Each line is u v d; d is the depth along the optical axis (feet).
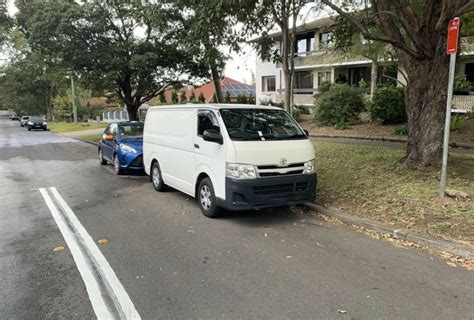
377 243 16.87
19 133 120.37
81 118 210.18
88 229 19.77
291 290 12.62
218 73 52.80
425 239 16.24
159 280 13.58
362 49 45.44
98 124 146.20
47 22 53.36
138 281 13.53
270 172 19.86
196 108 23.54
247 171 19.33
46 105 214.48
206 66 57.00
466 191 20.51
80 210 23.79
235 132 20.38
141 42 56.95
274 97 104.12
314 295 12.25
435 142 24.88
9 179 35.53
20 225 20.66
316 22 81.56
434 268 14.10
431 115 24.64
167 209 23.66
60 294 12.63
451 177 22.91
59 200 26.63
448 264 14.40
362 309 11.34
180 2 27.94
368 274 13.71
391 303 11.63
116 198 27.02
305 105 93.35
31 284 13.41
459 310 11.18
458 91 63.26
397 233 17.30
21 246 17.30
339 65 85.46
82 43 55.57
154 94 65.77
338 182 25.94
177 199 26.32
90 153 58.03
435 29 22.36
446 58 23.59
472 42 48.80
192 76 61.05
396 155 32.04
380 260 14.94
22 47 128.57
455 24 18.08
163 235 18.61
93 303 12.01
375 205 20.79
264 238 17.88
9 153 59.52
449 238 16.01
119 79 60.08
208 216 21.57
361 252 15.83
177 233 18.89
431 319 10.73
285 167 20.22
